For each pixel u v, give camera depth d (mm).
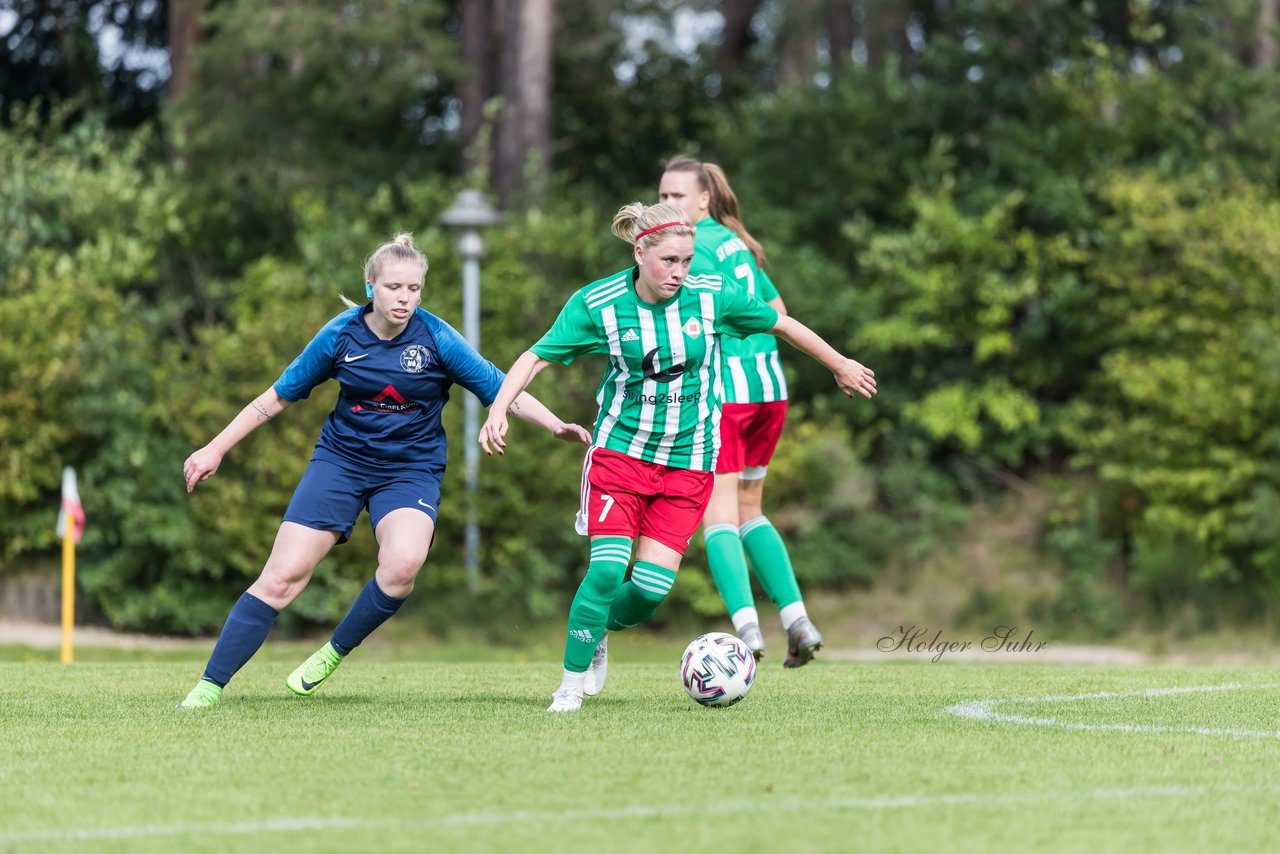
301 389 20406
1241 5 82188
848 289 77312
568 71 94938
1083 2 83812
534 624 64438
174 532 62719
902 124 82812
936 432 74250
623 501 19859
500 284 72062
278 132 84688
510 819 12781
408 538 20328
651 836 12156
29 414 65062
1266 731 18281
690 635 66875
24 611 65750
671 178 24281
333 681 24656
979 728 18312
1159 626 66375
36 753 16109
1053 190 75438
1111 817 12992
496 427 19250
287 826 12562
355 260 71312
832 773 14938
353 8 84125
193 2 88375
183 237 77312
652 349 19281
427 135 100312
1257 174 75875
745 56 109688
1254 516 62938
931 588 71125
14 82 101250
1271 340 64125
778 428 24719
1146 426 67938
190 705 20359
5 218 72375
